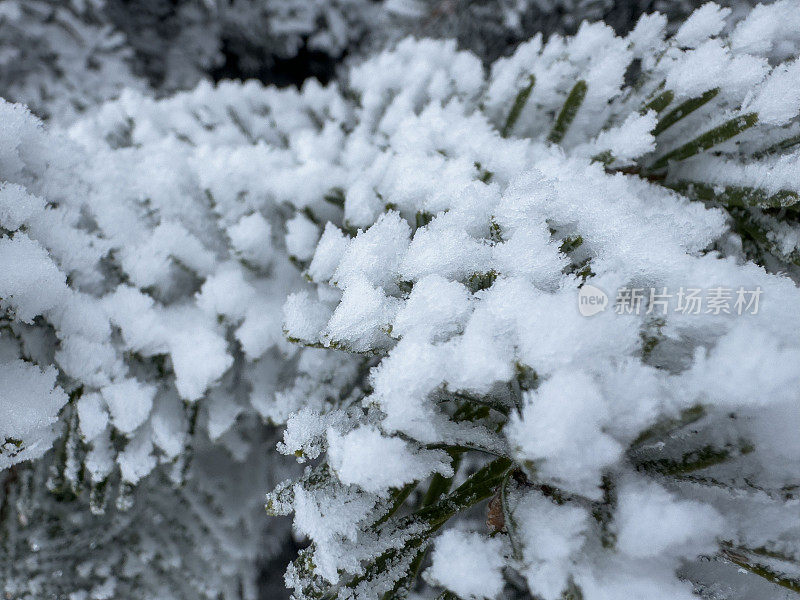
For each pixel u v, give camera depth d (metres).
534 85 0.12
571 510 0.07
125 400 0.11
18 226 0.10
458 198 0.09
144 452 0.12
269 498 0.09
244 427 0.18
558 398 0.07
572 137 0.12
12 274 0.09
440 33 0.21
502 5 0.18
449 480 0.09
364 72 0.16
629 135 0.11
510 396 0.08
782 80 0.09
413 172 0.10
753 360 0.06
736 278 0.07
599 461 0.07
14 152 0.10
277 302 0.13
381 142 0.14
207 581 0.20
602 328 0.07
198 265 0.12
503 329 0.08
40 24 0.26
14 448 0.09
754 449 0.07
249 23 0.32
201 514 0.19
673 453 0.07
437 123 0.12
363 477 0.08
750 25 0.10
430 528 0.09
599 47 0.12
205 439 0.17
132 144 0.16
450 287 0.08
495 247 0.08
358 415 0.09
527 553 0.07
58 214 0.11
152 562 0.19
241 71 0.37
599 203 0.09
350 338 0.09
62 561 0.18
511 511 0.08
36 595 0.17
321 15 0.31
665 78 0.11
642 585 0.07
